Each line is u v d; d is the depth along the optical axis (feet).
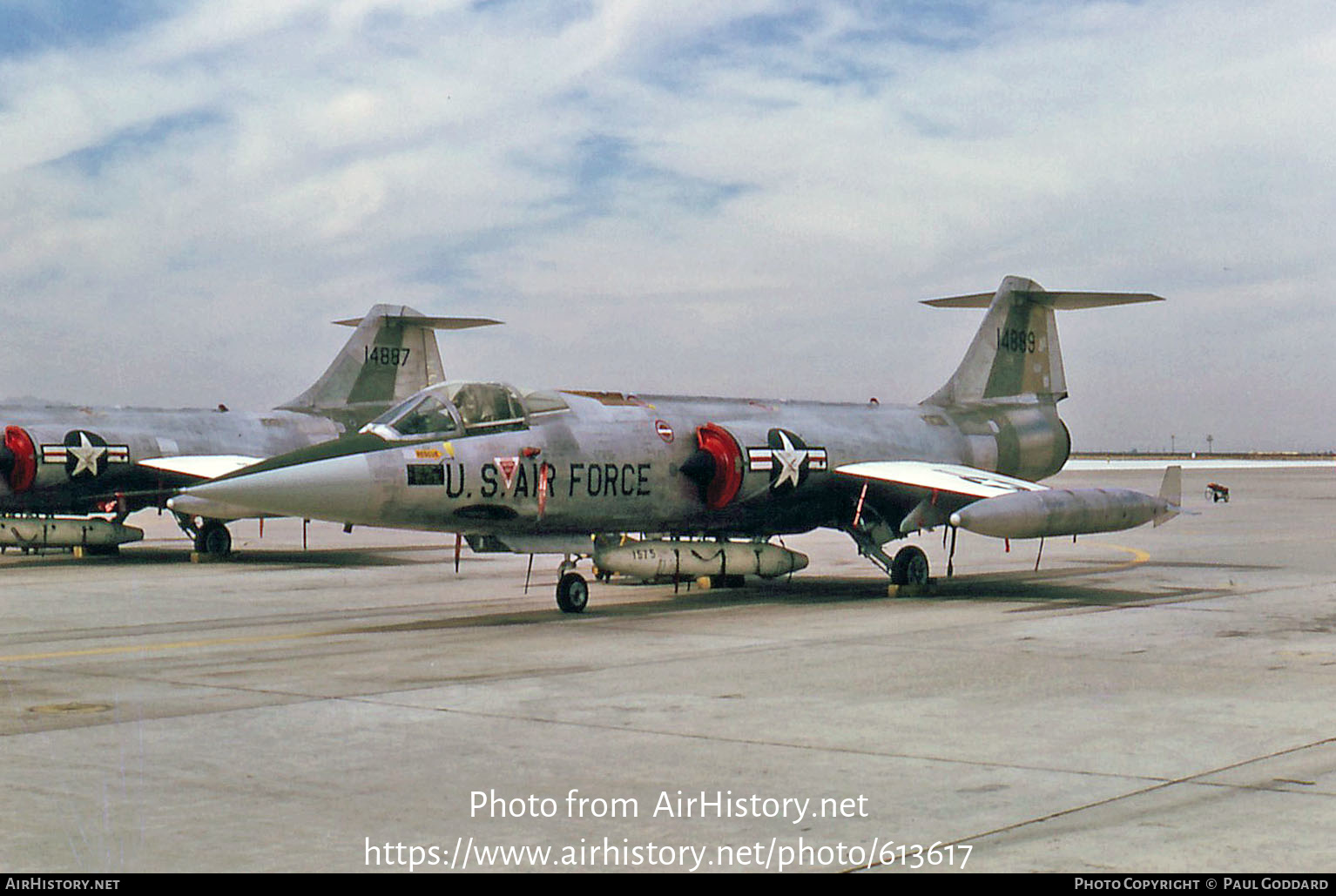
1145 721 30.86
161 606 58.54
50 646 45.06
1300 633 46.80
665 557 57.88
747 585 67.67
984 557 86.94
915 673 37.99
